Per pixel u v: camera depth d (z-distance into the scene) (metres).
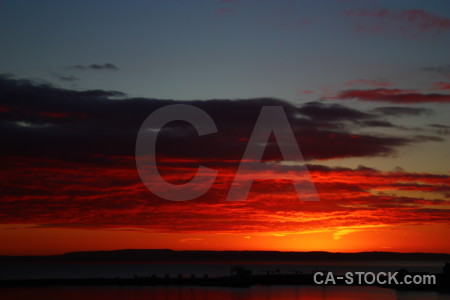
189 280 127.50
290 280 125.25
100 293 104.38
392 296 94.12
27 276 187.62
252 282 123.62
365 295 96.81
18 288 114.44
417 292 100.00
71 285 121.00
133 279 128.12
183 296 98.81
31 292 105.75
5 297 97.12
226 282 123.50
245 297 96.81
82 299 93.62
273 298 94.69
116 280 127.06
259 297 96.50
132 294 102.25
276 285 118.25
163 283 124.06
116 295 100.88
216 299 93.75
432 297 91.19
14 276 189.88
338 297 94.50
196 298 95.56
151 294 102.19
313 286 115.62
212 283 122.75
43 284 121.69
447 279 110.31
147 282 124.75
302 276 131.25
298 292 104.25
